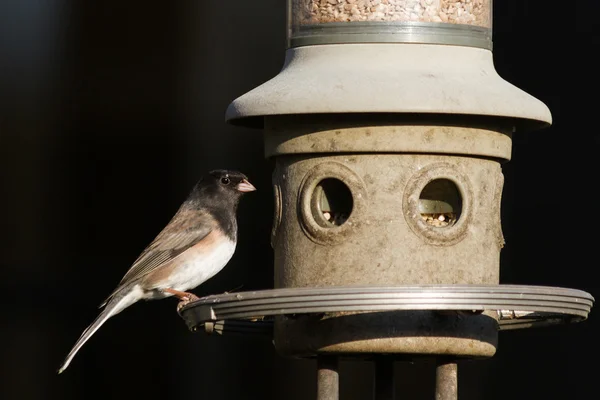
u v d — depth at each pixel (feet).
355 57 25.13
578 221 41.09
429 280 24.61
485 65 25.68
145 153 51.11
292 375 46.91
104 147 51.37
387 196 24.68
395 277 24.61
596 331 41.45
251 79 50.55
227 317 22.13
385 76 24.40
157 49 51.47
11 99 51.11
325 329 24.62
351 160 24.86
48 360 48.08
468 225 24.91
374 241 24.68
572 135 41.32
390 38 25.16
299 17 26.11
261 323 27.40
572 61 41.47
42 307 49.01
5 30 51.11
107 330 48.37
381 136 24.61
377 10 25.25
